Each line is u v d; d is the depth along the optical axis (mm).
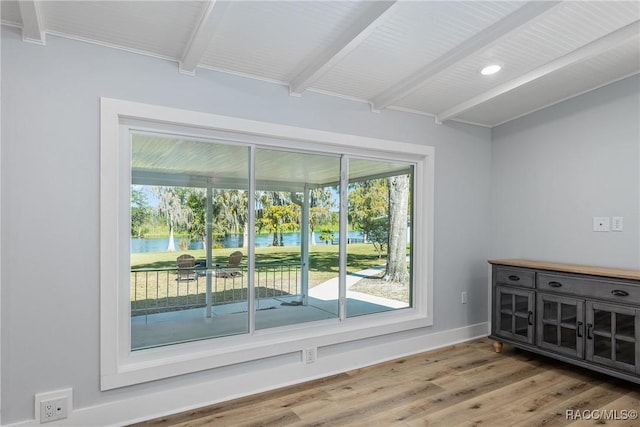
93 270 2227
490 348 3723
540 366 3244
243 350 2688
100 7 1948
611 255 3184
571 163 3473
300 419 2369
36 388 2078
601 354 2832
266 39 2318
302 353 2951
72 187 2174
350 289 3318
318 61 2568
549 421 2344
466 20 2225
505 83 3104
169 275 2549
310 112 3016
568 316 3043
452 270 3857
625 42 2432
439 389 2795
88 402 2209
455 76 2951
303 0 1971
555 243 3584
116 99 2293
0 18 1992
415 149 3596
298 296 3055
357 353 3225
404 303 3654
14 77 2033
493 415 2418
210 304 2689
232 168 2777
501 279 3578
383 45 2467
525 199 3844
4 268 2010
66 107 2160
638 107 3037
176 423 2320
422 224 3699
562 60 2721
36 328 2080
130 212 2422
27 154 2064
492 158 4176
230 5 1951
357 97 3246
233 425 2297
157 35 2221
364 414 2434
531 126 3789
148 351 2457
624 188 3115
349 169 3324
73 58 2182
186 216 2611
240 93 2715
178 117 2479
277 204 2965
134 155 2436
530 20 2143
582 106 3391
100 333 2236
